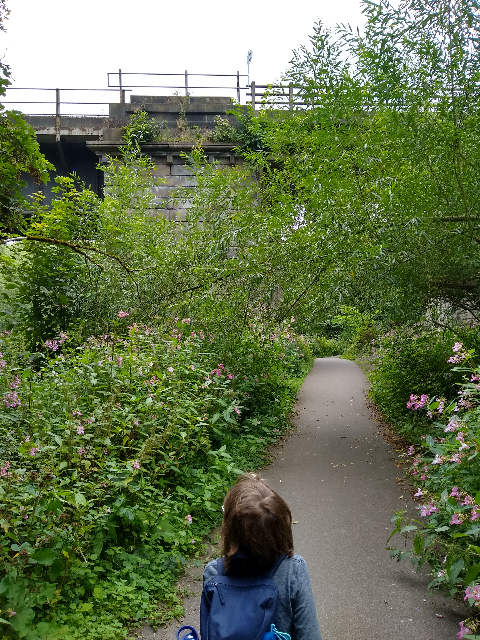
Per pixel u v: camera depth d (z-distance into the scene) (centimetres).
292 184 840
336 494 593
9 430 448
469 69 581
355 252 663
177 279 936
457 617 348
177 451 523
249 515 175
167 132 1560
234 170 857
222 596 168
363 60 629
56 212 949
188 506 491
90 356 588
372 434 893
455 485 367
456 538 362
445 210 670
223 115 1603
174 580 396
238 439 745
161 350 664
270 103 794
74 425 421
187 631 330
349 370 1823
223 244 798
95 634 312
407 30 584
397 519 385
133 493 425
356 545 461
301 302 873
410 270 688
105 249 977
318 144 720
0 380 541
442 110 602
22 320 956
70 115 1684
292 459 743
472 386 404
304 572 176
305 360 1914
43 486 351
